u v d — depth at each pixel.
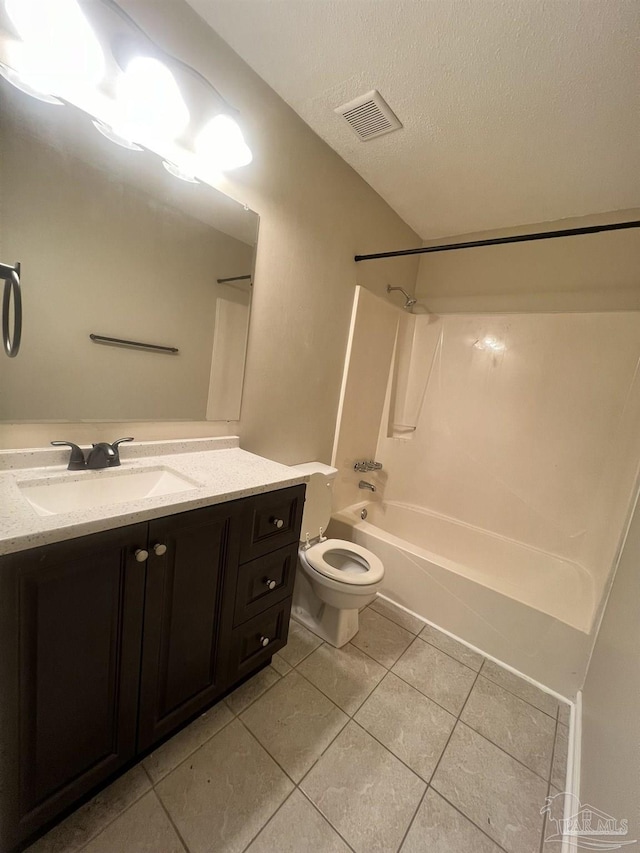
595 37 1.07
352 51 1.25
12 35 0.89
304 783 1.13
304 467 1.95
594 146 1.54
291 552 1.41
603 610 1.53
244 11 1.16
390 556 2.12
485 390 2.46
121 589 0.90
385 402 2.71
